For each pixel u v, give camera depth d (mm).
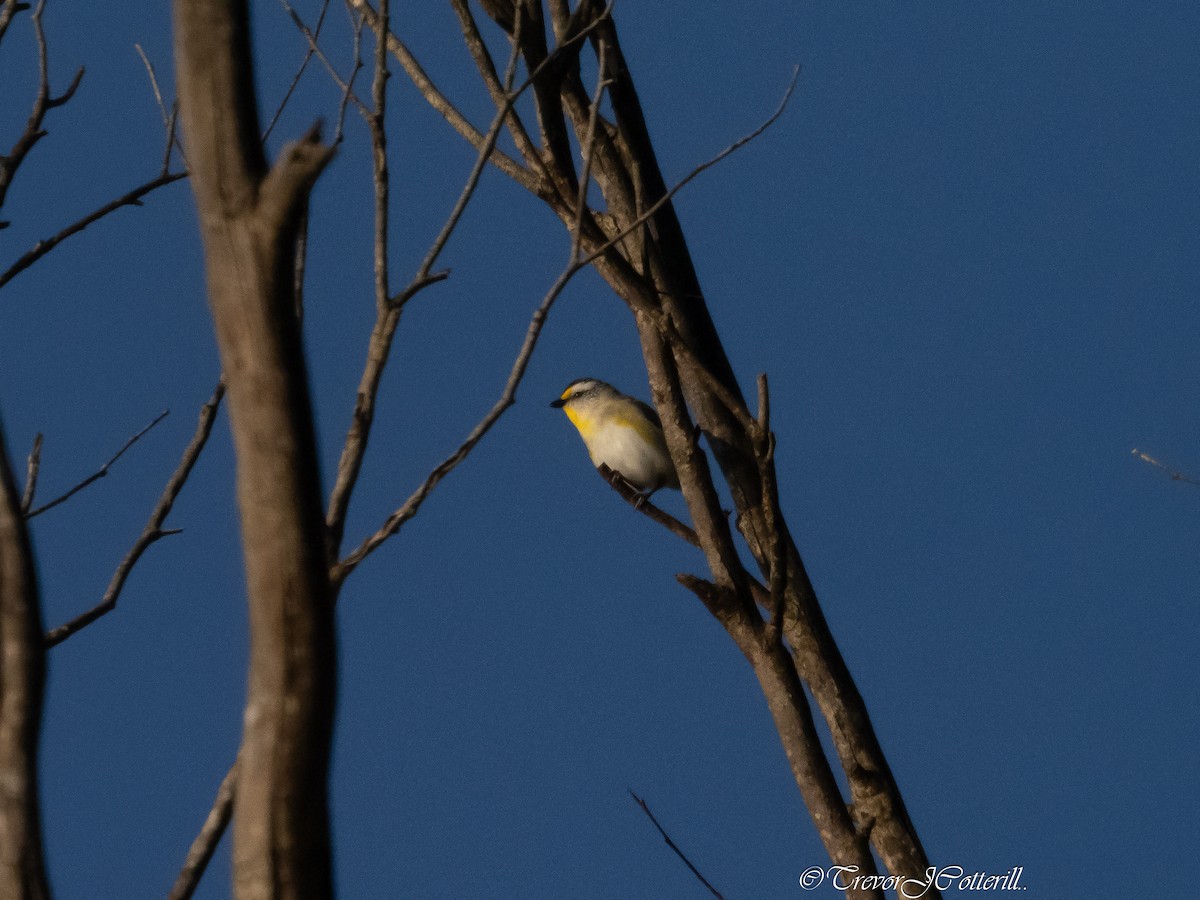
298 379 5789
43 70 8922
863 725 12203
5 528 6301
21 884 5941
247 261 5684
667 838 9445
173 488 8828
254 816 5793
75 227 9078
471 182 7312
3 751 6086
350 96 8422
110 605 8367
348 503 7215
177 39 5754
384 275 7379
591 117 7621
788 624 12516
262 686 5777
